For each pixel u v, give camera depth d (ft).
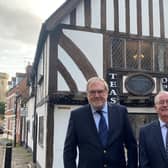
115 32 30.96
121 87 30.17
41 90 35.01
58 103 27.66
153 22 32.48
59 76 28.25
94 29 30.22
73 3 28.73
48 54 28.76
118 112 10.53
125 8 31.68
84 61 29.30
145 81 30.60
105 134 10.06
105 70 29.96
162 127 10.45
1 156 36.24
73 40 29.30
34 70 42.14
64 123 27.76
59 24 29.04
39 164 33.42
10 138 85.35
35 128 40.68
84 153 10.03
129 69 30.78
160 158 10.03
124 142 10.62
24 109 58.29
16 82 92.12
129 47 31.32
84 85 28.91
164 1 33.24
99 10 30.73
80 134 10.23
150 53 31.94
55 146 27.37
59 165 27.27
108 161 9.78
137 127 30.07
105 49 30.32
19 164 36.09
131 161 10.34
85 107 10.74
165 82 31.63
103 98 10.25
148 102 29.68
